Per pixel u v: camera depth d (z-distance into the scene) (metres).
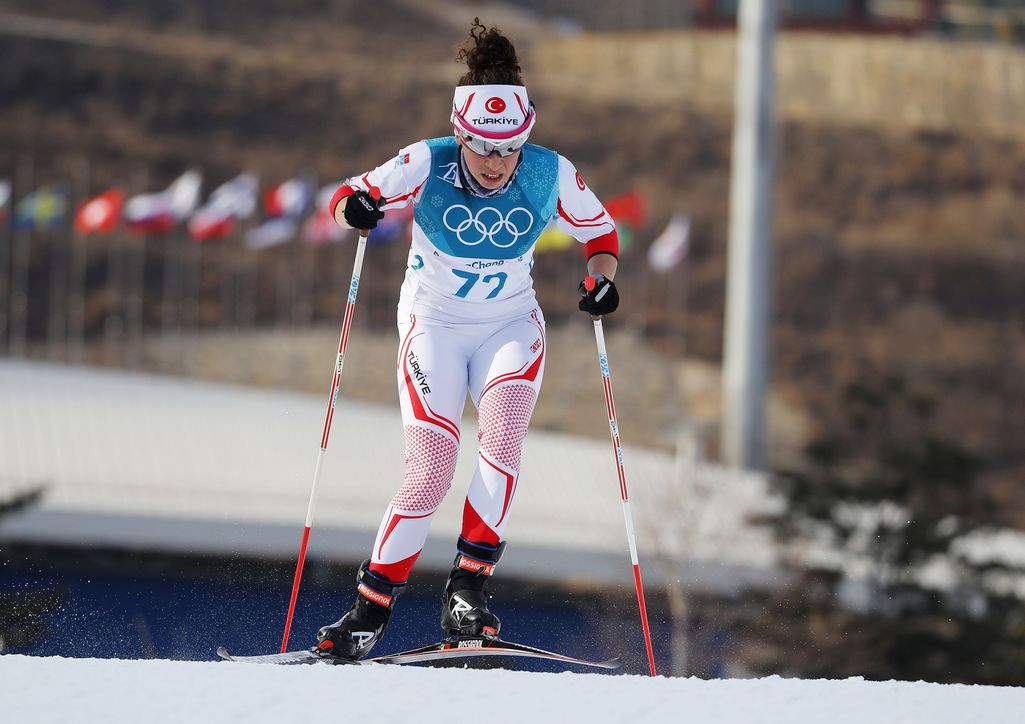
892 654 55.72
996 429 134.12
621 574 61.41
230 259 159.38
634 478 71.81
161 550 62.97
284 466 78.44
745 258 89.75
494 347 16.53
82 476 73.50
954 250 171.25
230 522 66.06
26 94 187.00
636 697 12.26
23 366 96.88
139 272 154.38
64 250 156.50
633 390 132.88
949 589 59.03
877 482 61.84
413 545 16.17
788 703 12.27
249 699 11.66
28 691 11.82
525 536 68.06
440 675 12.74
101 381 94.88
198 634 47.47
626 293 156.00
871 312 157.38
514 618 58.44
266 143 187.75
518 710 11.67
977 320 157.50
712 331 149.62
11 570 60.69
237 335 143.38
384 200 15.77
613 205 120.50
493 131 15.11
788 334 151.12
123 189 169.38
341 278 158.00
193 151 181.88
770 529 64.88
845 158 194.50
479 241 15.84
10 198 162.50
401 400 16.38
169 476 74.56
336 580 57.06
